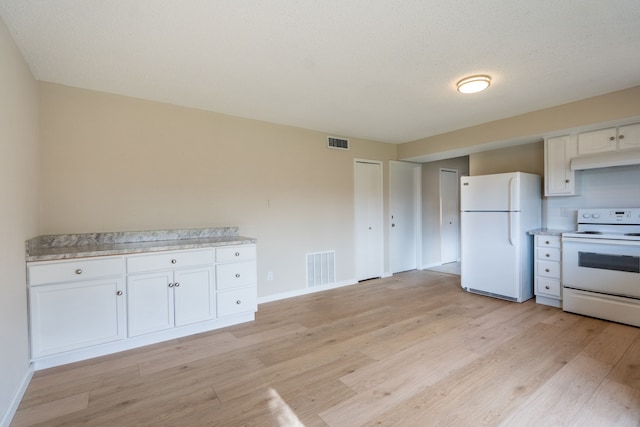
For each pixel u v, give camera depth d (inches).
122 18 72.0
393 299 158.4
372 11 70.6
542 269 145.8
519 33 80.5
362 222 198.2
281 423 66.6
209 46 85.1
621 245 118.6
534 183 156.6
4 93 70.8
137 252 102.2
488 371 86.5
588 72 103.6
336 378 84.2
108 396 76.9
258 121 153.3
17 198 79.2
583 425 64.7
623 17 73.8
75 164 110.3
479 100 128.6
